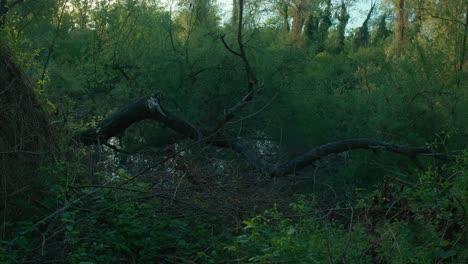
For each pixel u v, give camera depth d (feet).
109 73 36.50
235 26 36.27
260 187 25.43
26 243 16.99
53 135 20.93
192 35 36.76
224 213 20.53
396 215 17.80
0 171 18.47
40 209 19.15
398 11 45.21
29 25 34.96
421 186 19.10
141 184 21.06
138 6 37.73
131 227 18.63
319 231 17.02
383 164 30.66
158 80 35.24
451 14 34.32
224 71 35.24
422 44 37.01
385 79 36.09
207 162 28.48
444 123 31.81
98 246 17.20
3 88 19.30
